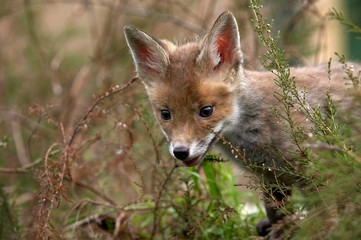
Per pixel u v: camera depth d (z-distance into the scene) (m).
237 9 15.45
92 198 13.13
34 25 21.02
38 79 19.95
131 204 11.70
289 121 8.65
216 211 10.92
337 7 17.50
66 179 12.37
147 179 12.71
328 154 7.80
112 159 12.82
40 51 19.89
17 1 21.16
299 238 7.30
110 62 17.92
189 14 18.55
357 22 16.83
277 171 9.91
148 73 10.60
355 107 8.74
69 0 20.02
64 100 17.12
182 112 10.04
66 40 21.55
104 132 12.53
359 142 8.01
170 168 11.81
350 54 16.78
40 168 13.31
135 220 12.30
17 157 16.08
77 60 20.95
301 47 15.41
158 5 19.12
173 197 11.66
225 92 10.09
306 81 10.41
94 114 11.61
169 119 10.23
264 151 10.16
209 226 10.96
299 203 8.41
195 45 10.62
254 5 9.14
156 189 11.77
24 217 12.91
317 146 8.00
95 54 18.52
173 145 9.88
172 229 11.48
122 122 11.95
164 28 19.64
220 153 10.85
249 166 9.38
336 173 7.55
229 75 10.18
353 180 7.32
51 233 10.09
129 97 12.65
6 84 19.91
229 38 10.15
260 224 10.77
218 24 10.03
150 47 10.36
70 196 12.91
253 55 13.49
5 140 13.89
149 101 11.38
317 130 8.88
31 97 19.56
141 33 10.38
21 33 21.23
